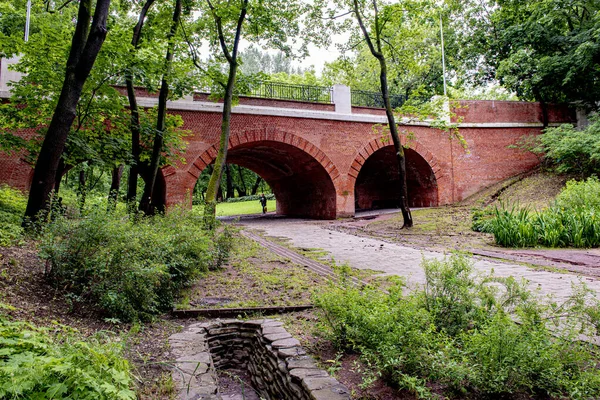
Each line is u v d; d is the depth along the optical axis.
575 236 9.72
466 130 20.77
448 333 3.64
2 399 1.83
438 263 4.27
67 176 26.81
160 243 5.61
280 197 27.00
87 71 7.33
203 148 15.94
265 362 3.85
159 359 3.59
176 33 10.87
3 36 9.07
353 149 18.95
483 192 20.02
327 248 10.17
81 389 2.03
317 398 2.70
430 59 28.08
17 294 4.35
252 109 16.84
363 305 3.74
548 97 22.39
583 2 18.47
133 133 11.23
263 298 5.55
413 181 22.27
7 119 10.70
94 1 11.98
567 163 17.61
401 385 2.77
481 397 2.73
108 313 4.60
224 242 7.62
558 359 2.81
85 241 4.93
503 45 21.89
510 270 6.99
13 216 7.69
